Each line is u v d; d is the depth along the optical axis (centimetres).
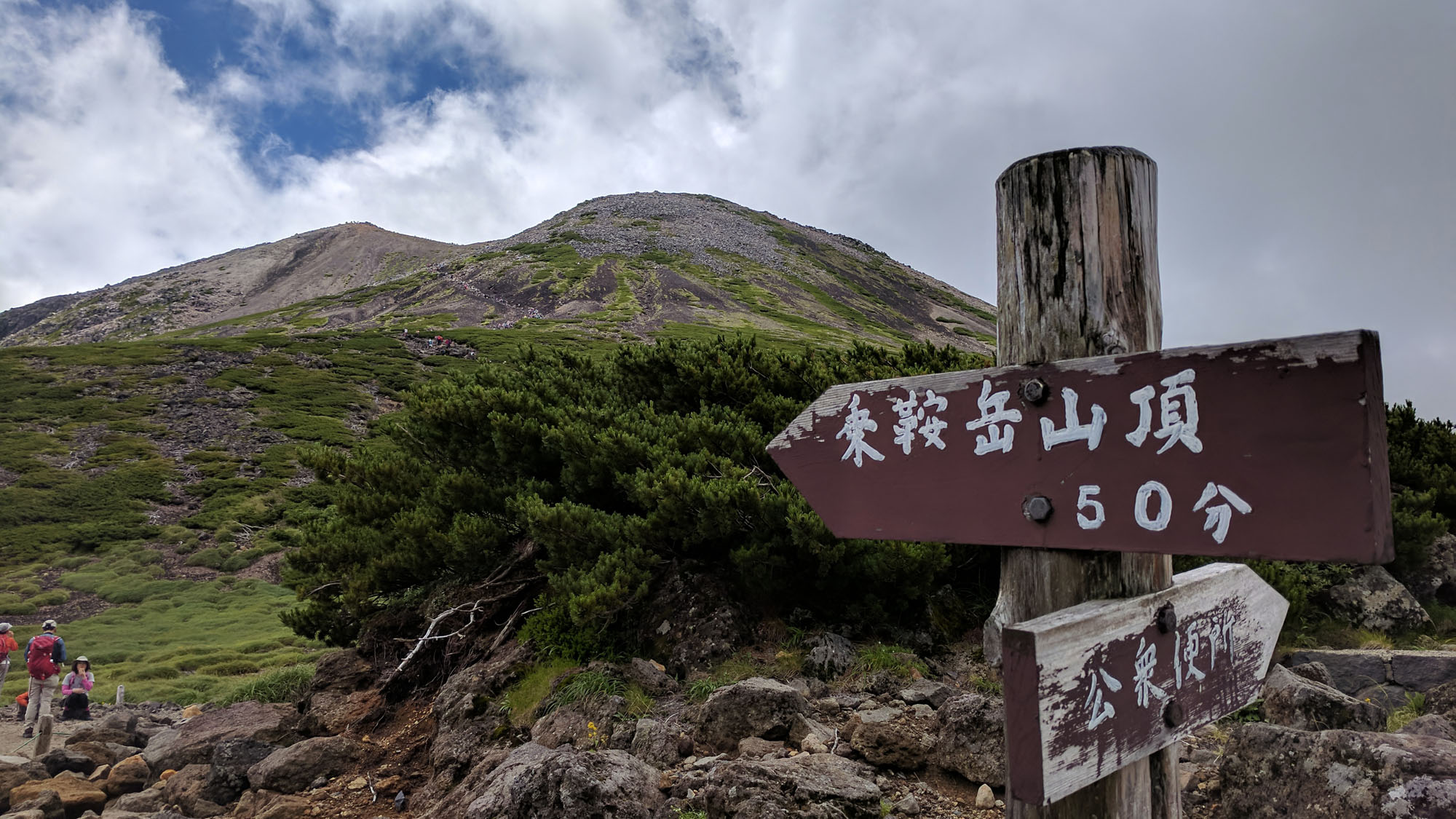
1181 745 496
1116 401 171
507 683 729
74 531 3391
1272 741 377
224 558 3183
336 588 1076
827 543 686
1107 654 173
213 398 5141
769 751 514
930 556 679
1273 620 232
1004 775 441
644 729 561
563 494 914
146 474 3994
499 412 935
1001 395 192
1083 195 198
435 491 952
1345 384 138
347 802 664
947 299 14375
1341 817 332
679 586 762
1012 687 159
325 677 917
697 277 11706
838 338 8888
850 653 673
